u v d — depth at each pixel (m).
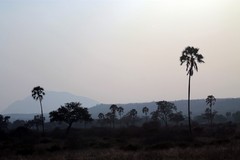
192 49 63.50
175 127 84.25
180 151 31.73
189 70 64.06
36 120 126.88
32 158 34.78
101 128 95.88
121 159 27.69
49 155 37.22
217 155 25.73
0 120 118.25
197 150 31.75
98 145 49.06
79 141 52.62
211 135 58.59
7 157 36.91
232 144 35.44
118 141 56.72
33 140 62.53
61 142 60.66
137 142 53.59
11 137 72.38
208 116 131.25
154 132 66.75
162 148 40.78
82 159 29.97
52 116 87.94
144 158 27.53
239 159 23.70
